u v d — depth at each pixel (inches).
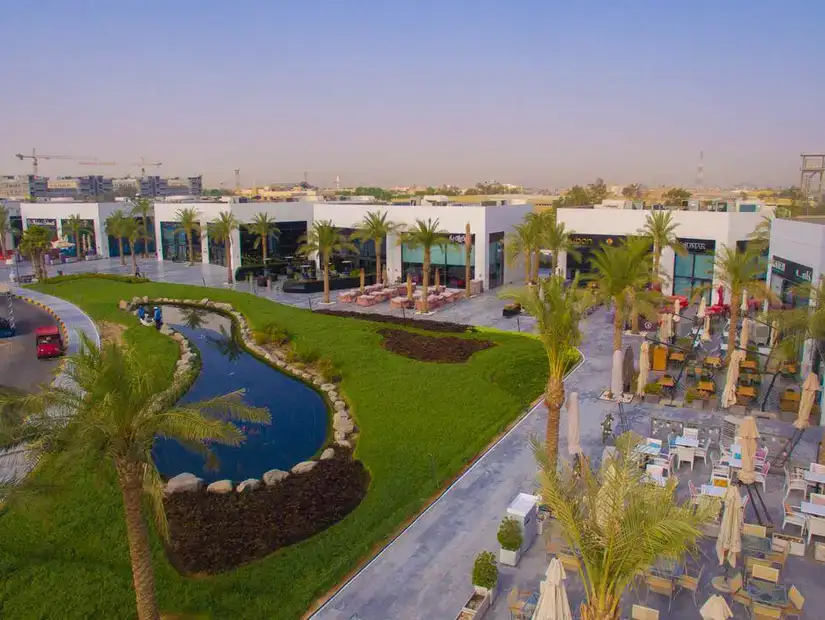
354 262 2288.4
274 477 762.2
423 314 1646.2
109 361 443.8
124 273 2477.9
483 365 1166.3
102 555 595.8
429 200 2433.6
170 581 557.3
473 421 901.2
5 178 7667.3
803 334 866.1
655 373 1086.4
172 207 2802.7
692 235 1745.8
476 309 1699.1
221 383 1185.4
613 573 386.6
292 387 1155.9
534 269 1830.7
